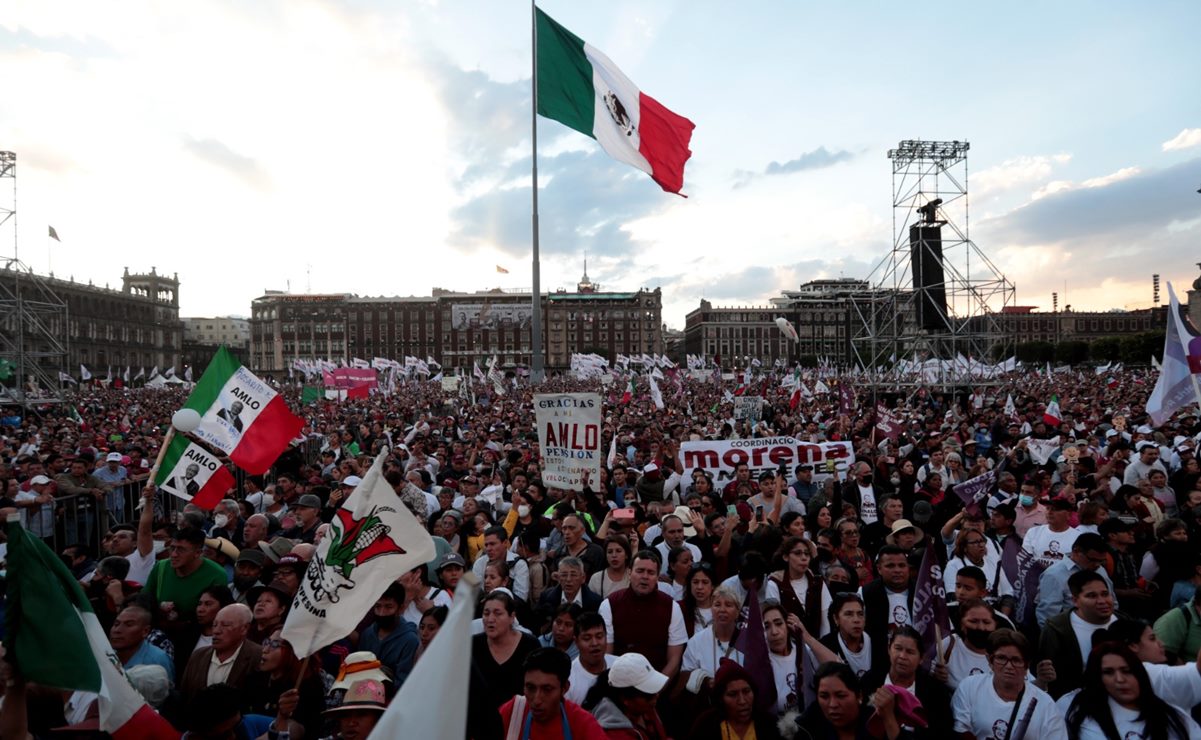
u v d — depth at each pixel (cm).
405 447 1614
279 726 399
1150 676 420
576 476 827
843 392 2242
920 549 699
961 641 472
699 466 1111
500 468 1295
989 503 897
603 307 13500
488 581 598
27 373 3972
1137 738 373
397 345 13450
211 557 693
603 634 456
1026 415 2044
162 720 349
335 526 428
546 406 849
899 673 426
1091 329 14188
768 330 14012
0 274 6169
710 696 418
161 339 12575
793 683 464
